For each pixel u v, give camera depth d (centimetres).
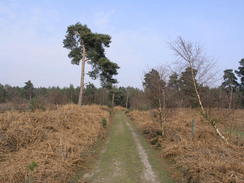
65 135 1038
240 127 1556
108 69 2330
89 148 1048
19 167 638
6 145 796
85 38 2181
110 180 688
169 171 790
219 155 781
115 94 5988
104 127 1766
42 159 712
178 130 1388
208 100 1074
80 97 2308
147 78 1512
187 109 1661
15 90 5984
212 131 1295
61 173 657
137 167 828
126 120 2717
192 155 819
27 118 1048
